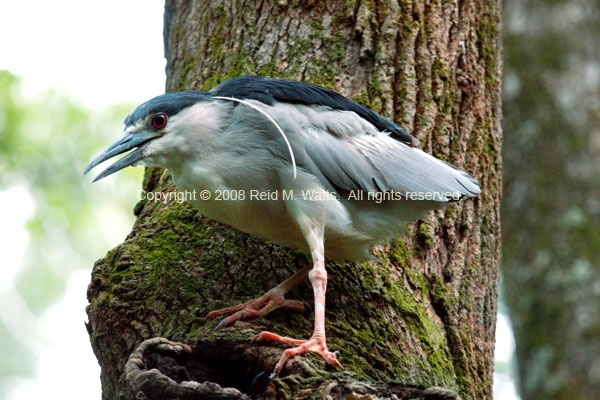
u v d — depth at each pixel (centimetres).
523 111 1653
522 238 1611
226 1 1128
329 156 838
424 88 1020
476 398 898
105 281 870
